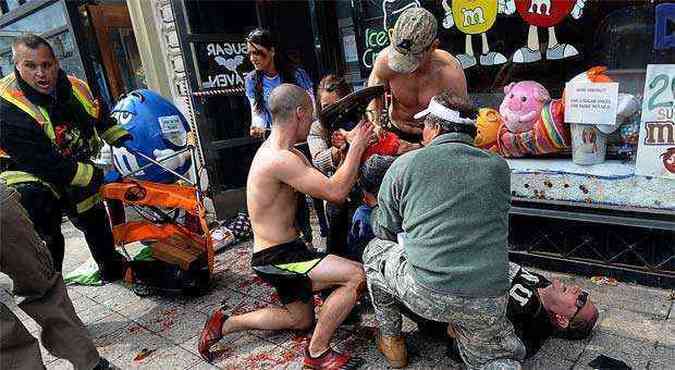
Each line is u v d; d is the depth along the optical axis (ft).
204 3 14.03
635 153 9.01
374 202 8.25
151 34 15.34
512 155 10.19
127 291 11.60
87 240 11.74
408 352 7.96
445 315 6.10
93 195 11.00
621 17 8.82
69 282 12.27
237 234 13.58
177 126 11.73
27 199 9.61
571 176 9.26
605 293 8.96
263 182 7.43
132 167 11.45
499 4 9.99
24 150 9.27
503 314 6.07
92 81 16.58
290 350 8.41
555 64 9.86
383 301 7.25
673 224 8.21
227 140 14.96
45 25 17.78
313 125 9.53
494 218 5.82
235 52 14.84
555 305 7.60
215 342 8.38
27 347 6.29
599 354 7.41
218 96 14.69
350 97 7.83
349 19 13.24
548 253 10.09
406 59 7.38
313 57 15.31
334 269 7.40
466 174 5.81
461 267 5.80
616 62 9.11
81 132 10.30
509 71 10.41
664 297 8.60
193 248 10.87
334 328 7.51
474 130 6.32
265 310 8.29
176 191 10.52
